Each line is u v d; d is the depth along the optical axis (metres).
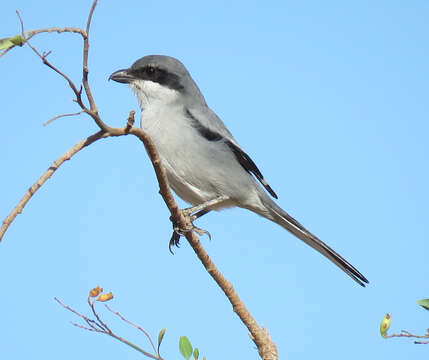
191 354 6.50
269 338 7.33
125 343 6.45
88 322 6.48
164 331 6.44
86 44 5.72
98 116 5.91
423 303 6.23
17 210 5.49
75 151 5.94
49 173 5.71
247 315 7.38
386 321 6.39
